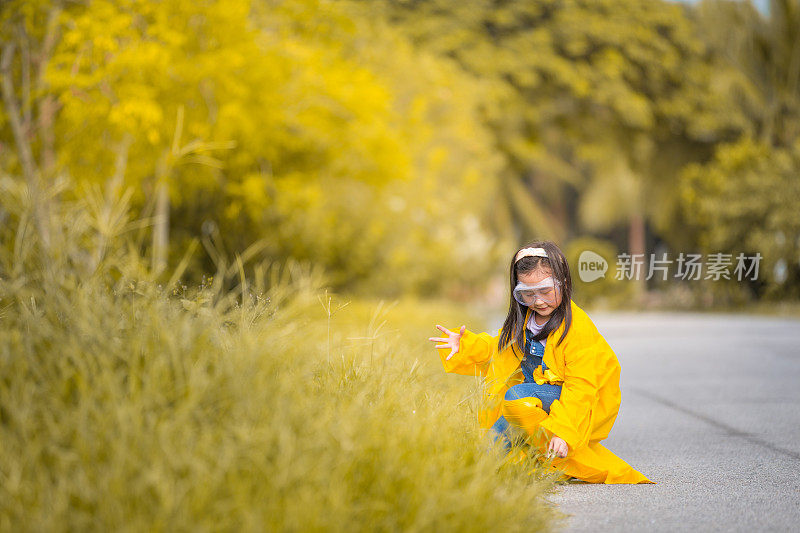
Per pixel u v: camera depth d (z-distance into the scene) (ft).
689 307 119.75
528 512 13.75
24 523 10.57
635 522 14.65
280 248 63.82
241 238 58.80
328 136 51.78
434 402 17.30
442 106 78.23
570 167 170.40
